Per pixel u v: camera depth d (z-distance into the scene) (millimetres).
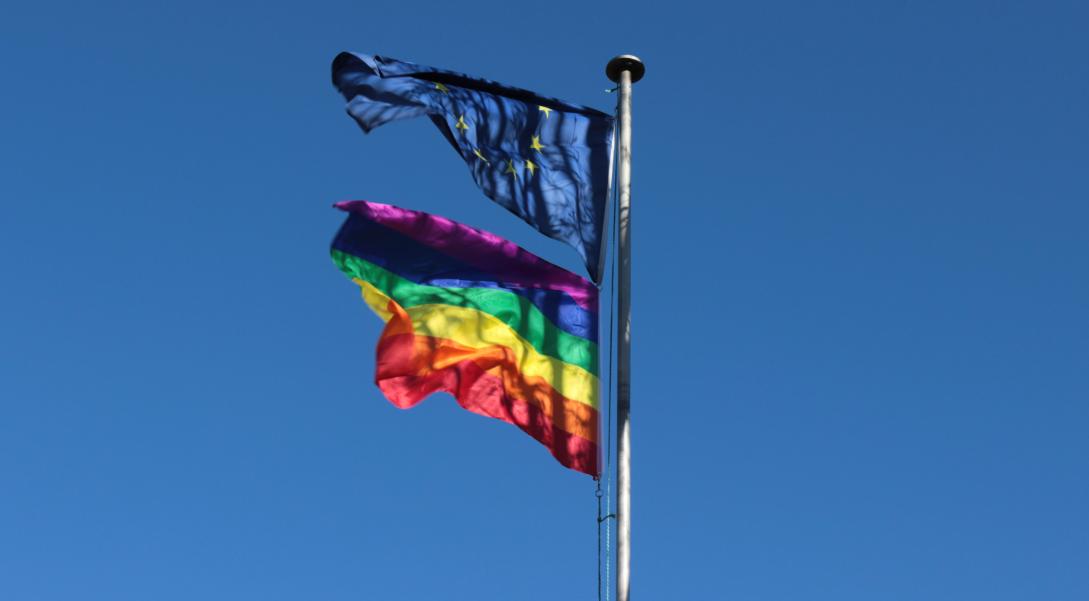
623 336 13773
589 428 14891
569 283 15500
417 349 14930
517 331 15250
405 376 14828
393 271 15320
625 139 15070
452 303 15250
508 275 15500
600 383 15094
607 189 15734
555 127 15977
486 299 15344
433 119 15586
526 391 15008
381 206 15320
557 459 14758
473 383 14961
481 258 15516
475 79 15898
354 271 15188
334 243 15188
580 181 15719
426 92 15625
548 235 15398
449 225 15508
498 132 15742
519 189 15508
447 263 15430
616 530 12812
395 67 15680
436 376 14906
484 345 15133
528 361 15141
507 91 16000
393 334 14852
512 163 15609
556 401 14977
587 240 15461
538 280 15500
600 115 16109
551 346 15195
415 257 15406
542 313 15336
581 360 15156
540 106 16078
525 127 15891
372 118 15344
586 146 15938
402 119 15352
